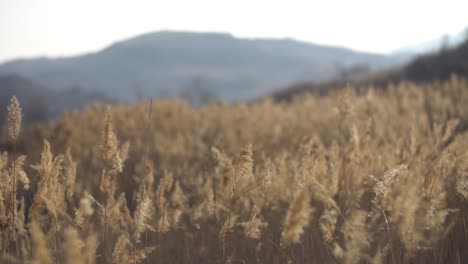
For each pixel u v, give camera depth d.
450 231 3.46
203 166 5.90
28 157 5.79
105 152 3.49
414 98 13.65
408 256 2.82
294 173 3.83
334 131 7.44
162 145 6.98
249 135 7.36
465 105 10.59
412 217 2.73
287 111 13.15
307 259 3.38
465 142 3.92
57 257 2.91
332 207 3.47
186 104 14.33
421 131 7.30
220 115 11.94
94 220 3.71
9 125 3.02
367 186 3.98
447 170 3.72
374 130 7.34
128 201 5.27
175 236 3.96
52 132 6.71
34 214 2.98
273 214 3.71
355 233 2.66
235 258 3.54
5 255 2.85
